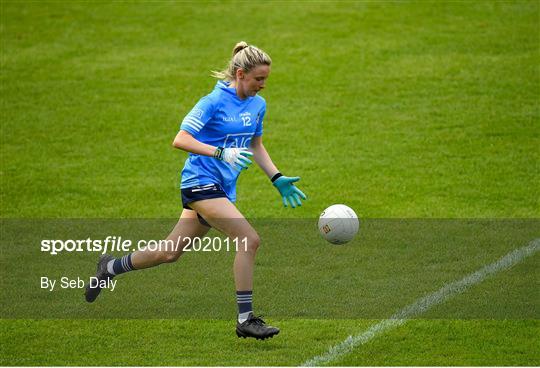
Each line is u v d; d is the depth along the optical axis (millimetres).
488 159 43562
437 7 67000
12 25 65875
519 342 24344
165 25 65750
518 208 37719
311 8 68188
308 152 45562
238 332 24344
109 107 52094
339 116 50188
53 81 56125
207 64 58375
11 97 53625
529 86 52531
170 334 25703
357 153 45156
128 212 38469
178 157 45344
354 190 40562
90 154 45688
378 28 63562
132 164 44406
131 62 59156
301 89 54219
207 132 25125
